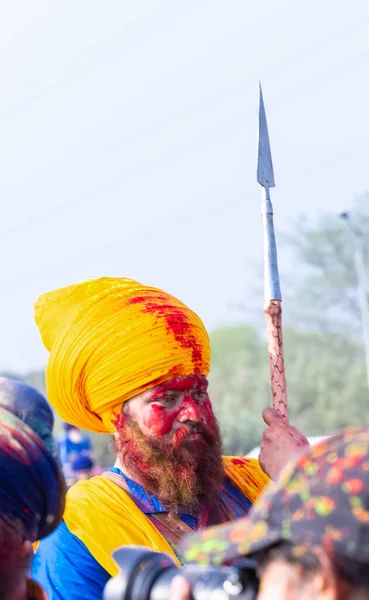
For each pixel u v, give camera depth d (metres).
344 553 1.98
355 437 2.09
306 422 60.50
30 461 2.64
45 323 4.38
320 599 2.03
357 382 60.34
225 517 4.25
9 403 2.73
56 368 4.22
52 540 4.00
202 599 2.30
